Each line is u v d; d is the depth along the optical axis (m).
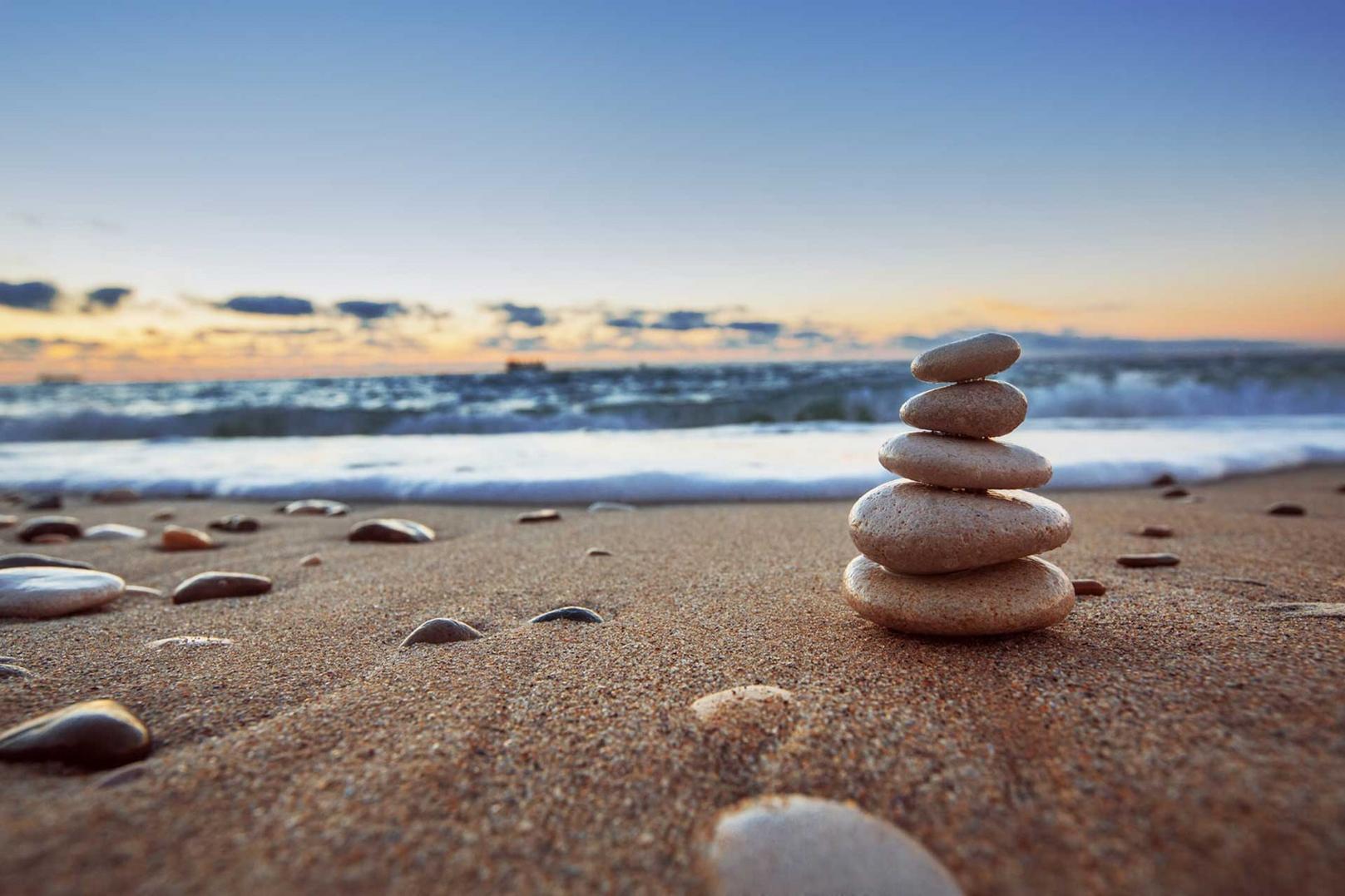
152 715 0.24
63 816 0.18
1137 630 0.28
